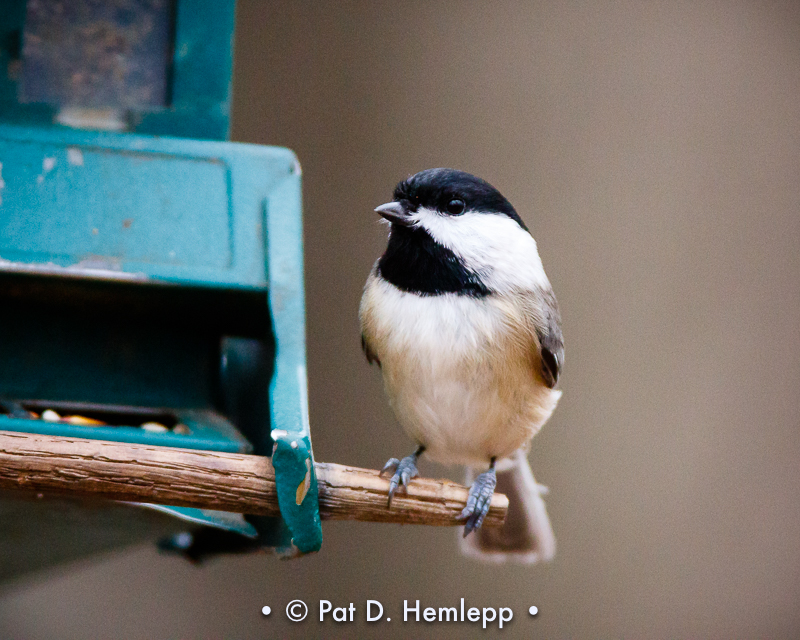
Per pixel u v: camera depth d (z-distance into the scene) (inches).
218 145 211.8
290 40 372.8
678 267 376.2
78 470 151.9
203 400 213.2
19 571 237.9
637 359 370.6
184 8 219.8
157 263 191.0
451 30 388.2
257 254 197.0
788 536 354.9
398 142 372.2
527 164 381.7
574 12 397.7
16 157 197.0
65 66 214.4
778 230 385.4
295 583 322.0
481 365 200.4
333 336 350.0
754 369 372.5
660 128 393.7
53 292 194.7
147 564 324.5
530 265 210.8
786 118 399.5
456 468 259.9
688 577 344.5
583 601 340.8
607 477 357.7
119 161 202.4
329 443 341.4
